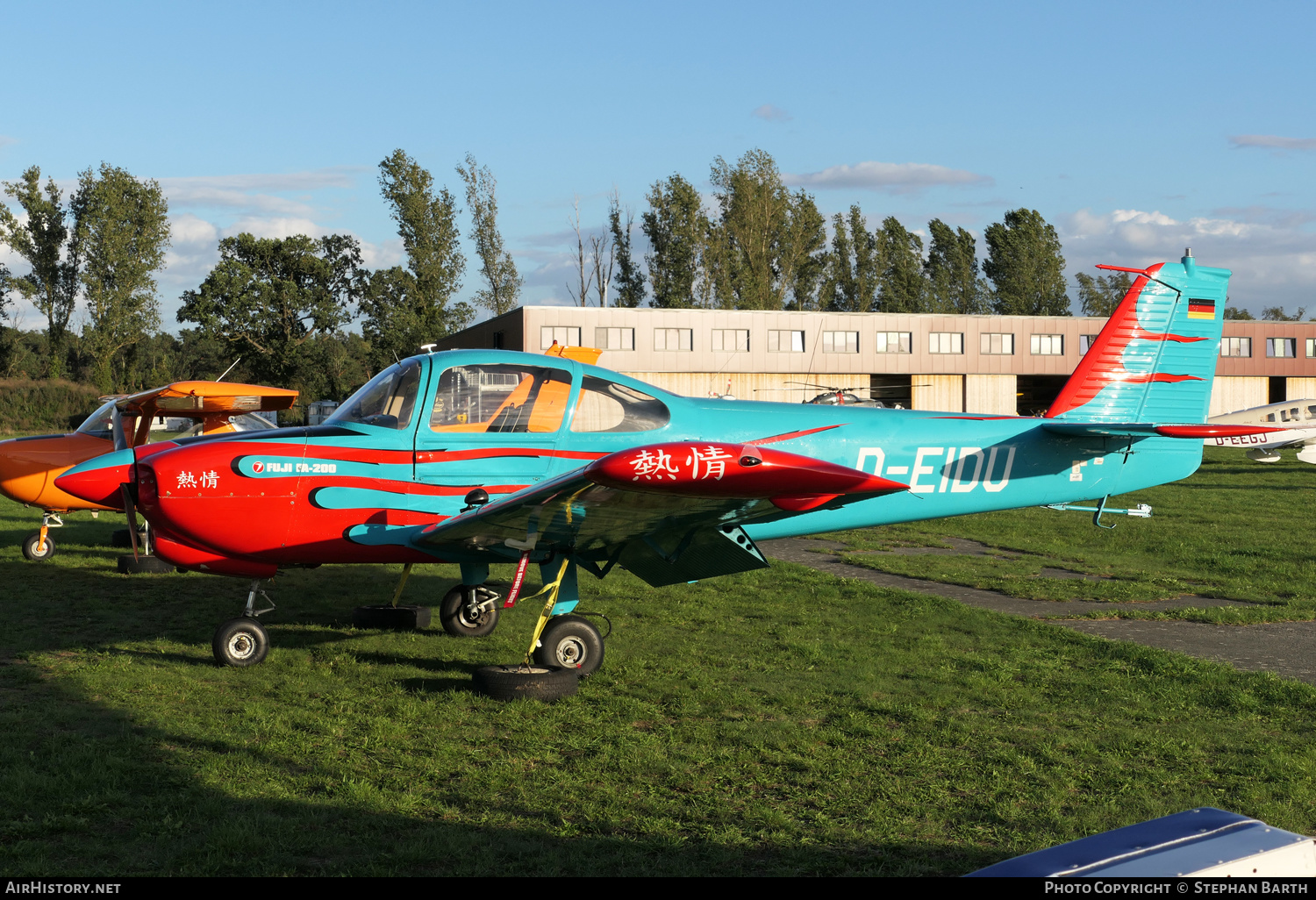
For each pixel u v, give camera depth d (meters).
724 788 4.14
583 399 6.74
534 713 5.21
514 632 7.34
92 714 5.00
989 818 3.84
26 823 3.53
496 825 3.67
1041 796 4.08
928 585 9.75
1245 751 4.71
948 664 6.38
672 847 3.48
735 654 6.65
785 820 3.74
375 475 6.34
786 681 5.93
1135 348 8.34
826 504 5.31
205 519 6.15
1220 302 8.49
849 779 4.25
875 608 8.25
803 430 7.29
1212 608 8.48
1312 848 1.96
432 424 6.44
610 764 4.39
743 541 6.16
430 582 9.49
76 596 8.63
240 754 4.40
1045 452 7.91
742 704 5.42
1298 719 5.25
